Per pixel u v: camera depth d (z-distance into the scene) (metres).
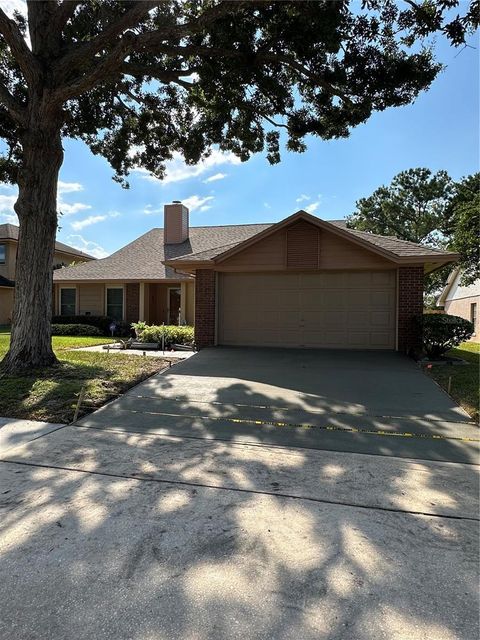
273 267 11.66
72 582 2.37
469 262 19.95
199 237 22.00
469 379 7.82
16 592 2.29
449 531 2.93
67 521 3.04
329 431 5.18
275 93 9.59
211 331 12.34
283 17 7.75
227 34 8.23
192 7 8.68
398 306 11.20
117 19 8.43
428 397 6.66
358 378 7.98
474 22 6.75
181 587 2.32
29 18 8.29
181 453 4.46
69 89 7.64
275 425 5.41
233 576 2.41
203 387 7.35
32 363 8.16
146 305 19.53
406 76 8.04
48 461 4.24
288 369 8.83
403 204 33.06
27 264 8.22
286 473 3.94
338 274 11.70
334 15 7.10
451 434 5.05
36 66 7.84
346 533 2.89
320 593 2.27
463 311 23.41
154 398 6.66
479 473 3.97
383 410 6.02
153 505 3.29
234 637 1.96
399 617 2.10
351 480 3.79
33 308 8.23
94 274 19.88
